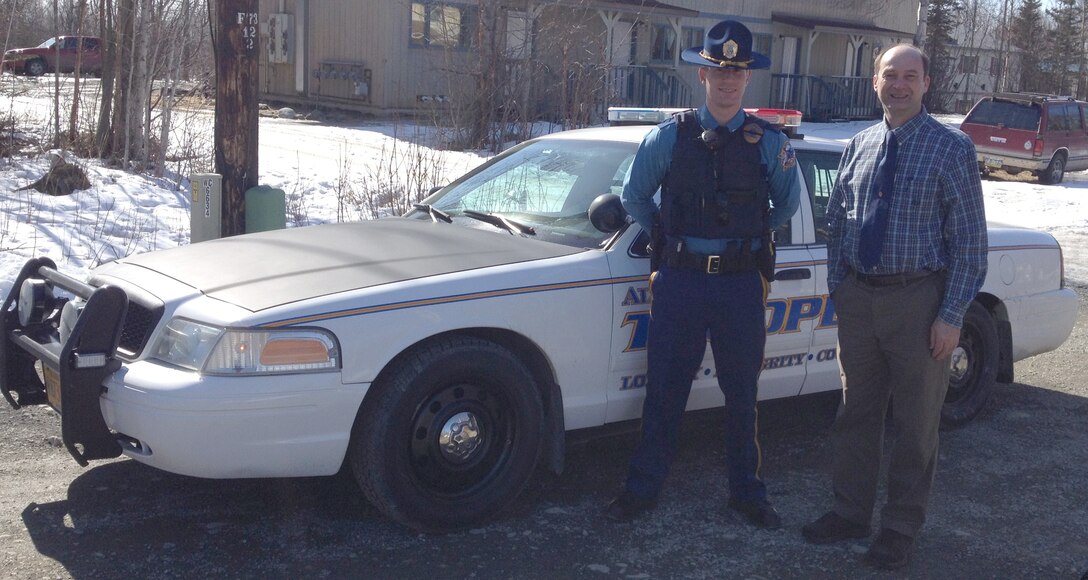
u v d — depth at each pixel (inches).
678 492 173.0
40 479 167.0
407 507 146.8
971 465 192.9
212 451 133.8
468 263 155.6
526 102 637.3
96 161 473.1
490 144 615.5
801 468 187.6
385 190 403.2
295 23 951.0
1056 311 227.9
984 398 214.7
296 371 136.6
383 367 142.0
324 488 167.8
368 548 147.5
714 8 1054.4
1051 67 1989.4
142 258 166.9
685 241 151.9
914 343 144.3
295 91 964.6
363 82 864.3
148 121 463.5
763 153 151.9
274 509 159.3
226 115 268.1
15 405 163.2
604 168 182.4
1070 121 764.0
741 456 161.0
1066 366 270.2
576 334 159.3
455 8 862.5
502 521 158.4
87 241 318.0
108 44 481.1
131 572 137.3
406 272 150.5
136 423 135.6
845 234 150.1
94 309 138.2
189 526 152.2
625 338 165.3
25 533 147.2
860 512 156.7
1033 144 737.0
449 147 601.9
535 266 157.2
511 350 158.2
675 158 150.9
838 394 200.2
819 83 1151.6
